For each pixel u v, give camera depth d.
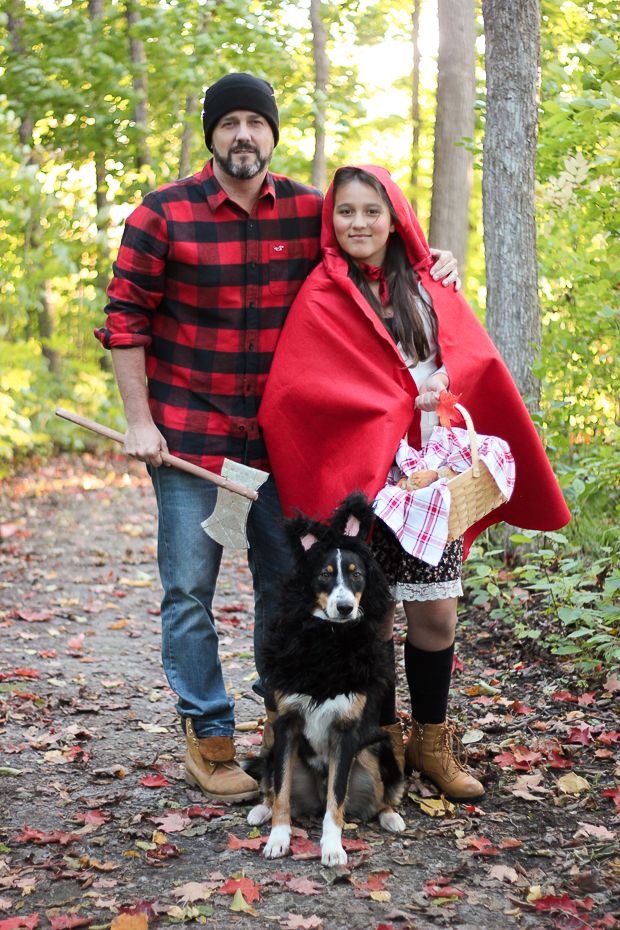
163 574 3.67
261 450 3.68
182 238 3.47
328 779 3.20
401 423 3.34
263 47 12.58
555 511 3.79
